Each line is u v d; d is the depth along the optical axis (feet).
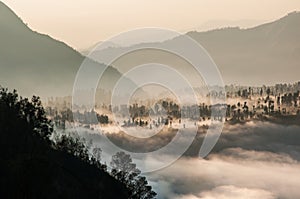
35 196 250.16
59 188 282.77
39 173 252.01
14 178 248.32
